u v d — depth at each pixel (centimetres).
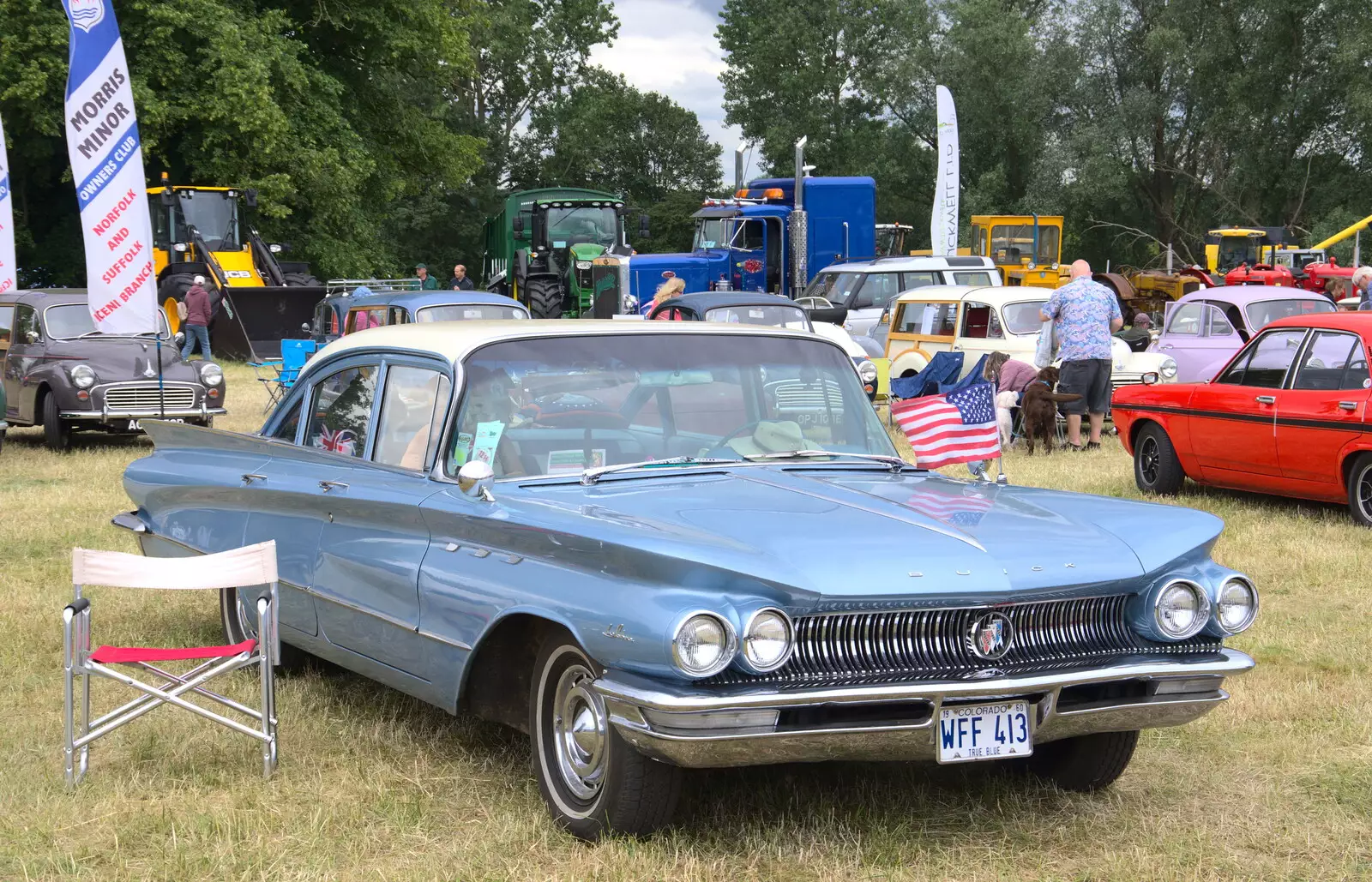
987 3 5688
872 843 419
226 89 3241
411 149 4228
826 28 6831
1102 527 449
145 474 661
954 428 729
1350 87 4638
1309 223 5109
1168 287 3869
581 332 509
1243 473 1108
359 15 3838
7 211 2083
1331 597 796
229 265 2892
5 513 1082
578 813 421
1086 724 413
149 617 729
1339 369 1036
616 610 387
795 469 493
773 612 375
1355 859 418
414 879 396
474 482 446
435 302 1612
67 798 464
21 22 3231
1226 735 541
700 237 3088
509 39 6725
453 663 454
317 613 541
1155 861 414
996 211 5894
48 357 1545
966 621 402
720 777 474
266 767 484
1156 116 5216
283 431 598
